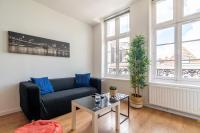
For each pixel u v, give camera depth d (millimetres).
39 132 1143
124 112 2600
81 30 4055
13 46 2549
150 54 2949
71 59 3760
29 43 2793
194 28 2398
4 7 2467
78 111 2633
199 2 2342
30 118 2064
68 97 2586
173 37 2678
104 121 2205
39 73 3004
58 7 3201
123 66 3734
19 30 2670
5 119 2271
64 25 3562
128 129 1932
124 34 3680
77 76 3584
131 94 3061
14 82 2609
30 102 2051
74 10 3371
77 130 1910
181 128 1948
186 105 2268
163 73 2840
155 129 1924
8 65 2525
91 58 4395
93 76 4414
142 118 2312
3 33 2459
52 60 3270
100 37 4211
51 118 2289
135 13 3186
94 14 3654
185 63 2506
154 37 2965
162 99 2588
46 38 3115
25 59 2758
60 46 3426
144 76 2807
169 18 2744
